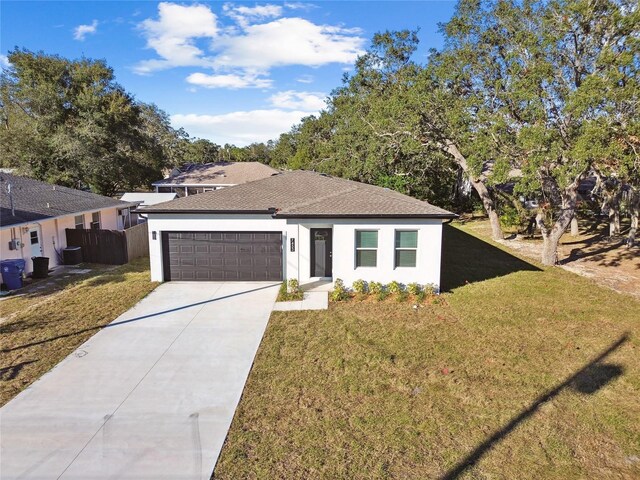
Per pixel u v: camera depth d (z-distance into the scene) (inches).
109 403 289.7
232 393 302.5
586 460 231.8
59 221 714.8
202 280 601.6
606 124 504.4
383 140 943.0
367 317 451.8
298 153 1727.4
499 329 417.1
